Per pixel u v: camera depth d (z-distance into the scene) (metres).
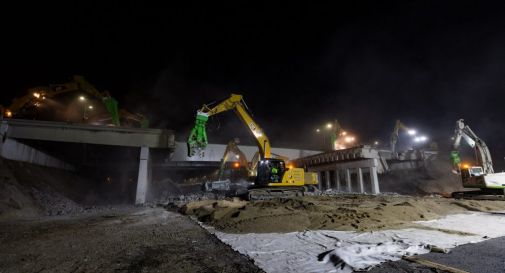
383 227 8.77
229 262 5.61
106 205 24.16
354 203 15.55
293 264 5.36
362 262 5.20
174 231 9.26
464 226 8.87
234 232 8.79
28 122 23.70
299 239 7.54
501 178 16.64
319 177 42.38
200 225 10.44
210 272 5.04
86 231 9.65
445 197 21.70
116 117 35.12
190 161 45.12
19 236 8.94
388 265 5.10
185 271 5.13
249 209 12.14
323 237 7.66
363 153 31.64
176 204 19.92
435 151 43.56
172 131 27.06
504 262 5.16
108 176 46.56
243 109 19.75
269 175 19.08
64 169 32.56
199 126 17.48
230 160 47.44
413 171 41.47
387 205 12.79
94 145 27.70
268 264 5.39
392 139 42.38
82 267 5.50
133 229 9.88
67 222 12.23
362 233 8.01
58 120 37.53
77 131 25.16
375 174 31.38
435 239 7.04
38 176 22.67
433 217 10.62
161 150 28.72
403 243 6.62
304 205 12.98
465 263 5.13
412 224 9.21
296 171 20.55
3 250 7.01
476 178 17.38
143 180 25.34
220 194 29.06
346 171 35.69
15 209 14.93
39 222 12.38
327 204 14.83
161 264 5.57
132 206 21.53
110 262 5.79
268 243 7.13
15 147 21.56
